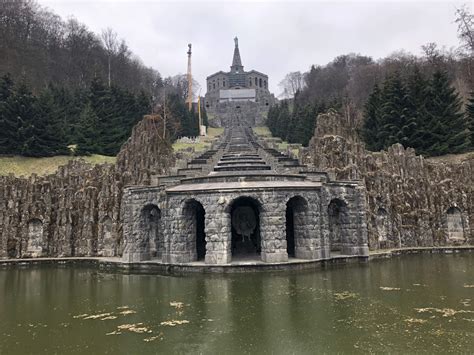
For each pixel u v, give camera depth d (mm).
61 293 21406
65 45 101000
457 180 39000
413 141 48219
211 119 147375
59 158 50125
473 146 47281
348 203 30688
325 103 76750
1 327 15086
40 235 37281
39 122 49875
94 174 39250
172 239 28312
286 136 88438
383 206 36625
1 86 53875
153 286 22453
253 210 32562
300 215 28422
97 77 65250
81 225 37281
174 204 28453
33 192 38344
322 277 23422
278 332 13438
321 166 40312
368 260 30016
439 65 77875
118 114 64938
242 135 90375
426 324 13969
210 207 26703
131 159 41594
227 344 12422
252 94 184000
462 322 14117
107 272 28906
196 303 17875
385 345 11961
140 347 12414
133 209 30703
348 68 142125
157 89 134250
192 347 12258
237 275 24594
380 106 55469
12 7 84250
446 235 37625
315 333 13234
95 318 16031
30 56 79312
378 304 16859
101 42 114750
